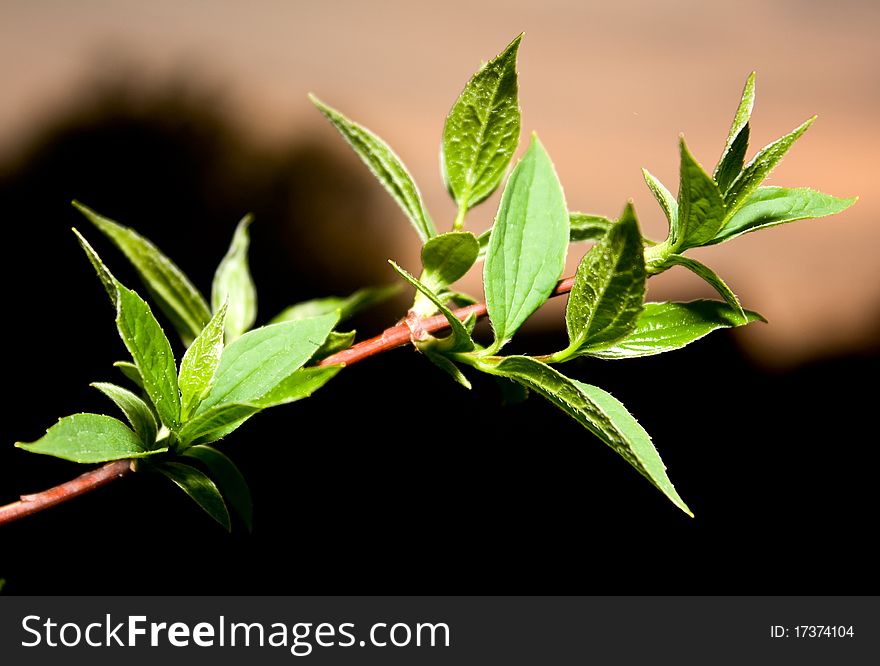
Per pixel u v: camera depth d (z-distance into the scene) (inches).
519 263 20.8
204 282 36.6
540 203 20.9
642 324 21.0
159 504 28.9
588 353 20.6
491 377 22.0
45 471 28.8
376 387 33.7
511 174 20.9
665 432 34.9
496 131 21.4
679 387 35.8
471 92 21.3
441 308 20.5
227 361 20.6
